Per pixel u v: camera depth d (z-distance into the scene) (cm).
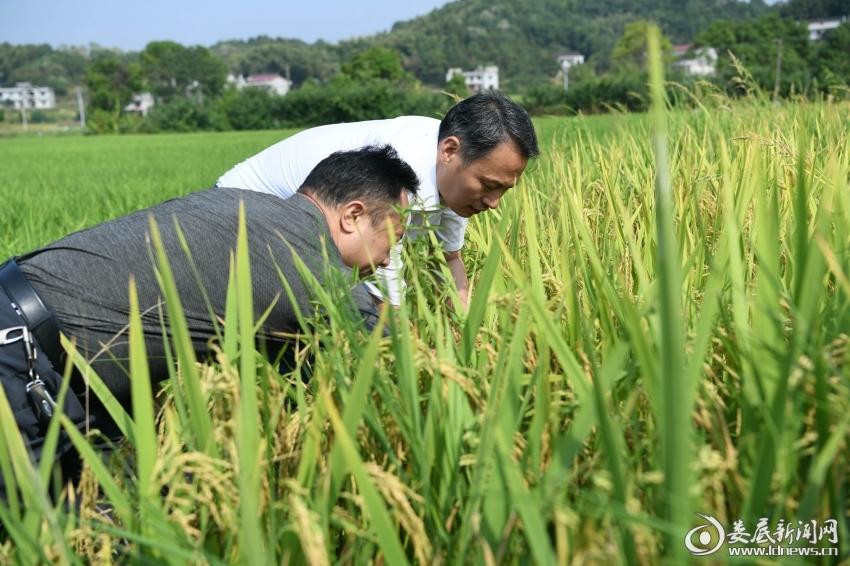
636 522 127
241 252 162
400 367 175
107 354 233
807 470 150
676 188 358
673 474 113
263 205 244
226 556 155
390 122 350
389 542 140
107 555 161
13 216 878
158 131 7581
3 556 160
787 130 555
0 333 222
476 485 146
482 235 384
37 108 16250
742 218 246
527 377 194
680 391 110
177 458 154
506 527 140
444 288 234
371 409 178
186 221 238
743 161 400
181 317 157
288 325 245
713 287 139
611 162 490
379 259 256
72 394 229
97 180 1636
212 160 2252
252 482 151
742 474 150
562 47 18225
